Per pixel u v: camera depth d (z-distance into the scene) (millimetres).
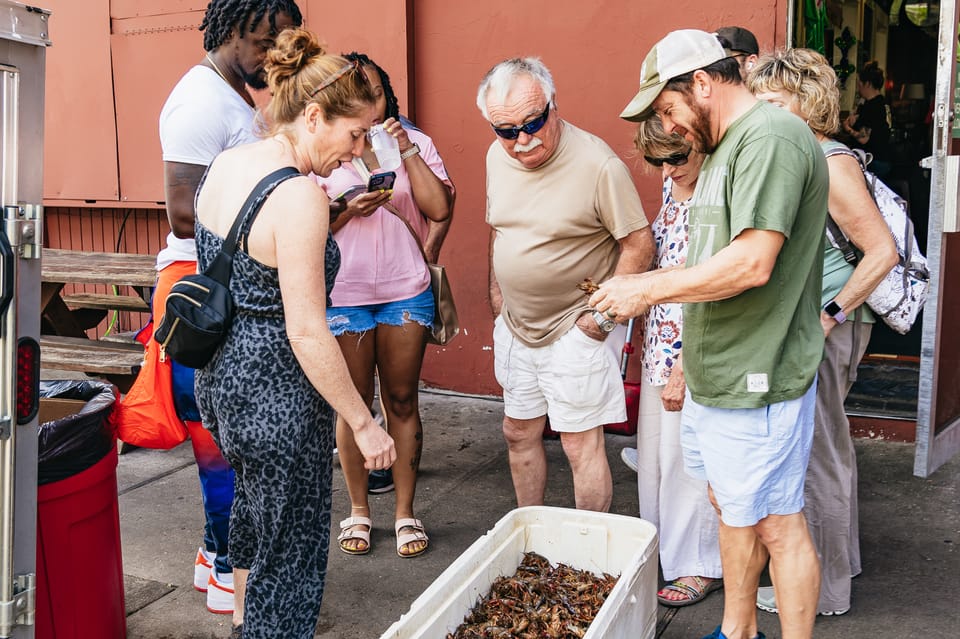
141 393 2705
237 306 2082
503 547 2629
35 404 2047
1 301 1904
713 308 2176
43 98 1978
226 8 2689
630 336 4293
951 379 3951
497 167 2969
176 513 3799
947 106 3479
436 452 4402
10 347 1939
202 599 3057
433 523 3619
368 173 2832
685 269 2115
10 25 1859
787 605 2287
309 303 1971
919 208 6844
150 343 2744
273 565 2170
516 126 2650
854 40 6922
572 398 2922
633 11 4480
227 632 2838
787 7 4180
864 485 3811
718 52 2088
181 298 2066
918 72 7273
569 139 2814
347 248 3086
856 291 2537
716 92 2088
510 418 3150
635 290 2184
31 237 1978
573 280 2877
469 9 4848
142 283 4434
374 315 3213
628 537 2633
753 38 3127
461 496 3883
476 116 4938
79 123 6082
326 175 2197
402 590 3080
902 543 3266
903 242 2738
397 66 5000
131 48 5820
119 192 6059
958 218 3541
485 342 5129
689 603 2908
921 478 3861
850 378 2775
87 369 4094
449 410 5008
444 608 2297
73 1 5914
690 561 2941
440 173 3414
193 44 5629
